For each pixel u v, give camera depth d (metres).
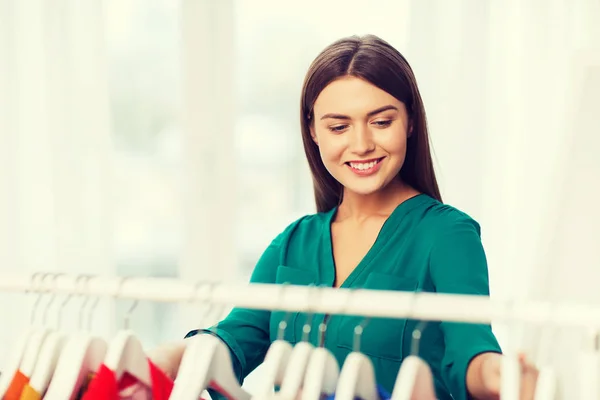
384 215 1.17
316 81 1.08
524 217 2.28
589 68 1.34
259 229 2.49
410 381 0.72
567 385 1.21
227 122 2.43
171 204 2.50
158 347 0.95
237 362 1.12
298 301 0.76
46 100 2.34
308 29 2.42
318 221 1.24
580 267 1.31
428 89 2.28
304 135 1.21
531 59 2.26
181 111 2.44
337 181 1.25
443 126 2.29
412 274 1.08
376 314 0.73
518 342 1.31
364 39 1.10
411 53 2.29
